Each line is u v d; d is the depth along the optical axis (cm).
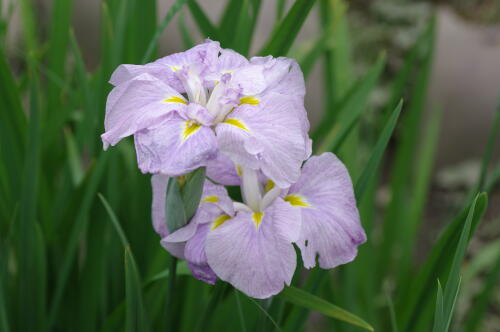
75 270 103
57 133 109
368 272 114
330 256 78
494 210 224
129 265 81
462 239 79
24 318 97
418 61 243
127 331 83
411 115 127
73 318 103
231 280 76
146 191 101
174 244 79
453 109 245
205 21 97
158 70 76
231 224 77
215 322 103
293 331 95
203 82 76
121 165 109
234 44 97
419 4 261
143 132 72
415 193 135
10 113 100
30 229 95
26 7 119
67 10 108
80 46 217
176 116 73
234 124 73
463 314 166
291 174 72
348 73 114
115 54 96
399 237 137
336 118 101
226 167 81
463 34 250
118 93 74
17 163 102
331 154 80
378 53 255
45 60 142
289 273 75
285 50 92
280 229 76
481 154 245
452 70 245
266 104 74
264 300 82
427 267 95
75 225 95
